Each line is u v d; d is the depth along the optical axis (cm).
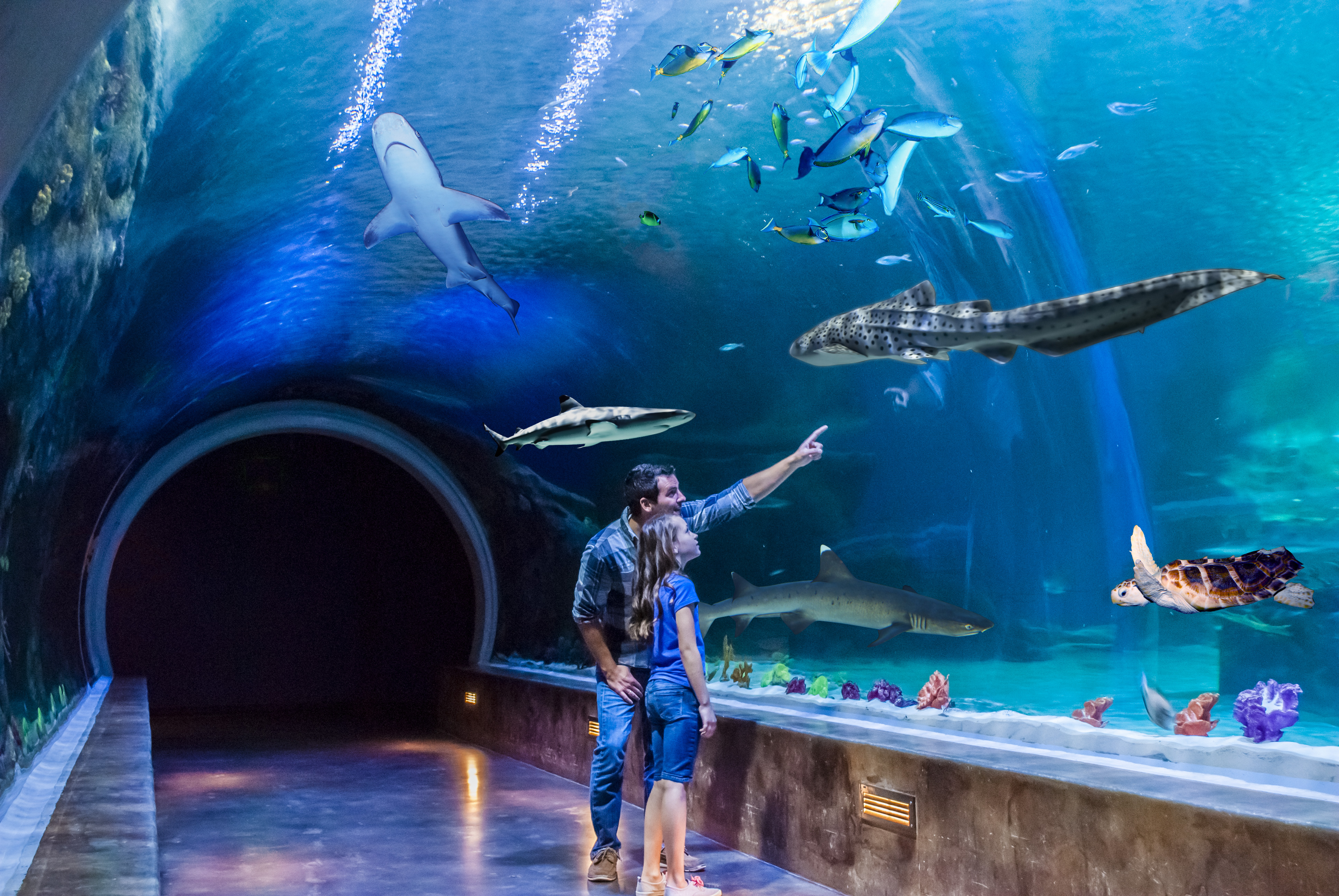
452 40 478
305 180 582
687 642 446
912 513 1238
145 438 991
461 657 1722
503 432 1178
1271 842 287
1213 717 662
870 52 560
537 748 926
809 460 492
